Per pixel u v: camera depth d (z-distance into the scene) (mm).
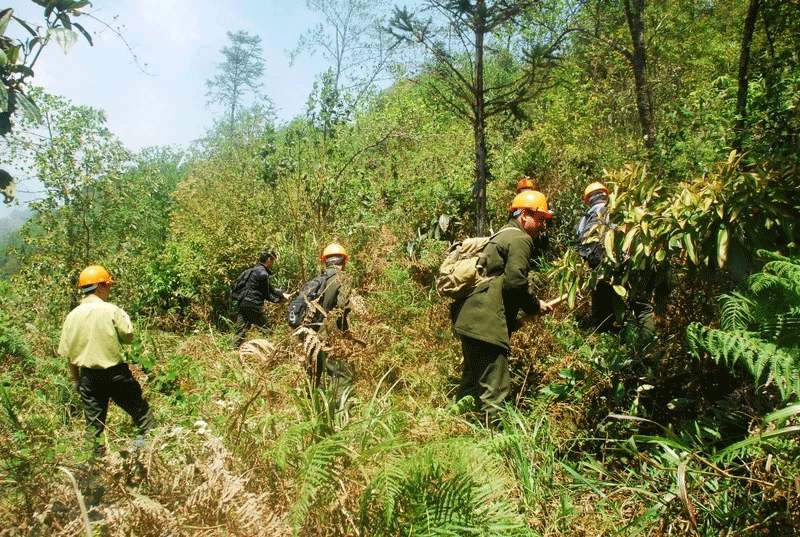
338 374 4410
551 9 8922
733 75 9945
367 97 11922
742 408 3041
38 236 9703
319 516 2344
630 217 3533
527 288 4340
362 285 7984
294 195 10062
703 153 6324
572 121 10273
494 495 2412
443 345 5211
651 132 7785
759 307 2701
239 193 11289
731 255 3260
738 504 2529
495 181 9430
